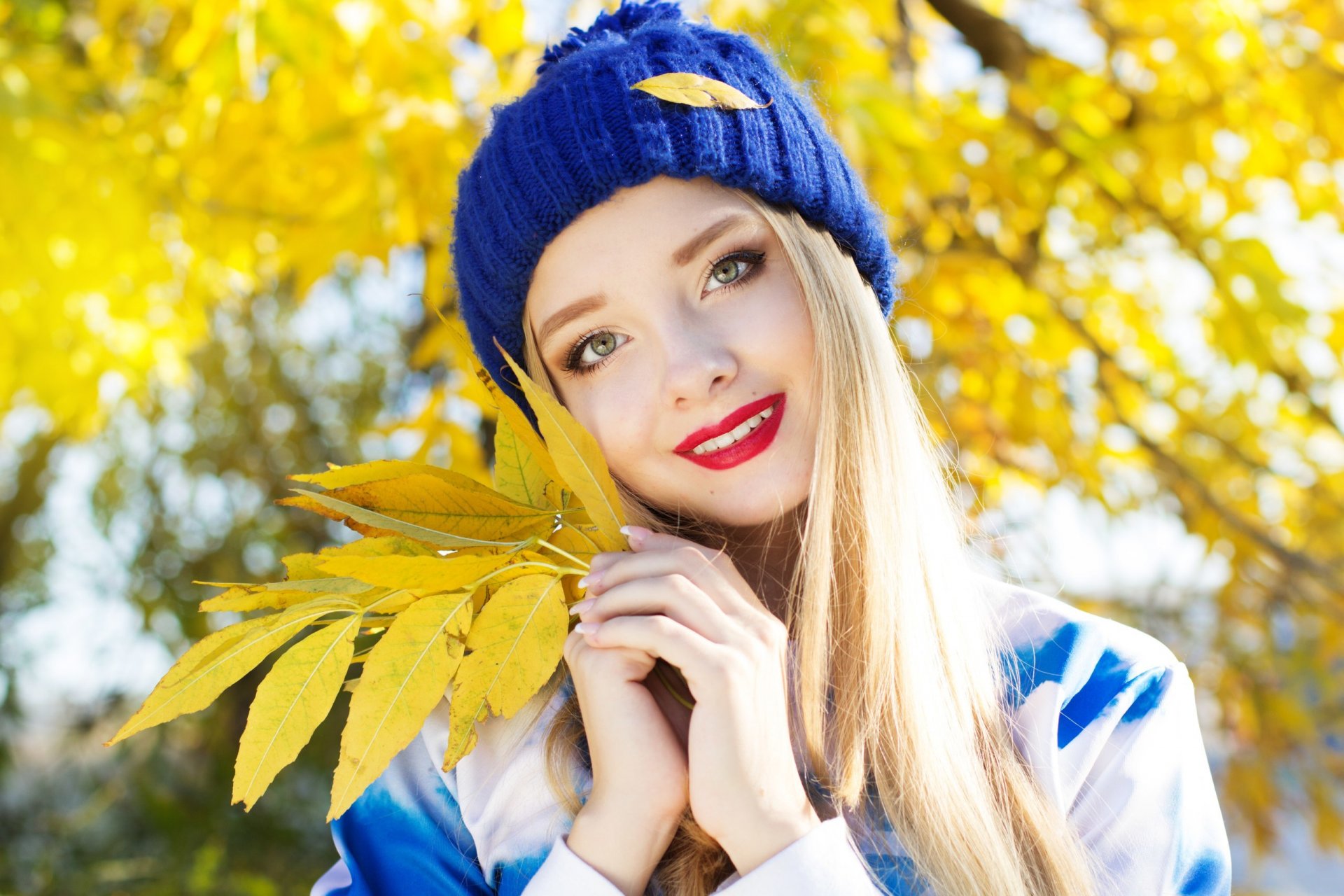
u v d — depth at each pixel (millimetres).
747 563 1172
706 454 1029
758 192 1046
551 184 1015
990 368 2588
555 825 995
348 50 1824
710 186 1031
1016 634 1082
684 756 921
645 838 897
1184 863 980
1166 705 1035
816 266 1054
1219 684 3551
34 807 5305
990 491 2582
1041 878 954
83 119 2162
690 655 889
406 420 2047
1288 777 3418
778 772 889
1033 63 2506
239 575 5504
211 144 1974
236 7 1751
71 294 2072
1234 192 2537
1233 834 3584
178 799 5375
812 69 1838
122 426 4977
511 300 1092
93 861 5113
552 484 1003
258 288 3080
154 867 5031
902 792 970
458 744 848
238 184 2039
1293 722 3387
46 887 4934
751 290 1033
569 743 1026
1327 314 2619
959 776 971
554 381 1109
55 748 5512
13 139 1947
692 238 1007
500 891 997
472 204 1104
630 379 1035
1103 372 2857
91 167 2010
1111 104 2465
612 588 930
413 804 1040
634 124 1005
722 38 1115
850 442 1045
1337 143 2404
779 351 1024
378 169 1740
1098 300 2971
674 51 1075
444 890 1004
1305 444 3232
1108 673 1049
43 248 1997
